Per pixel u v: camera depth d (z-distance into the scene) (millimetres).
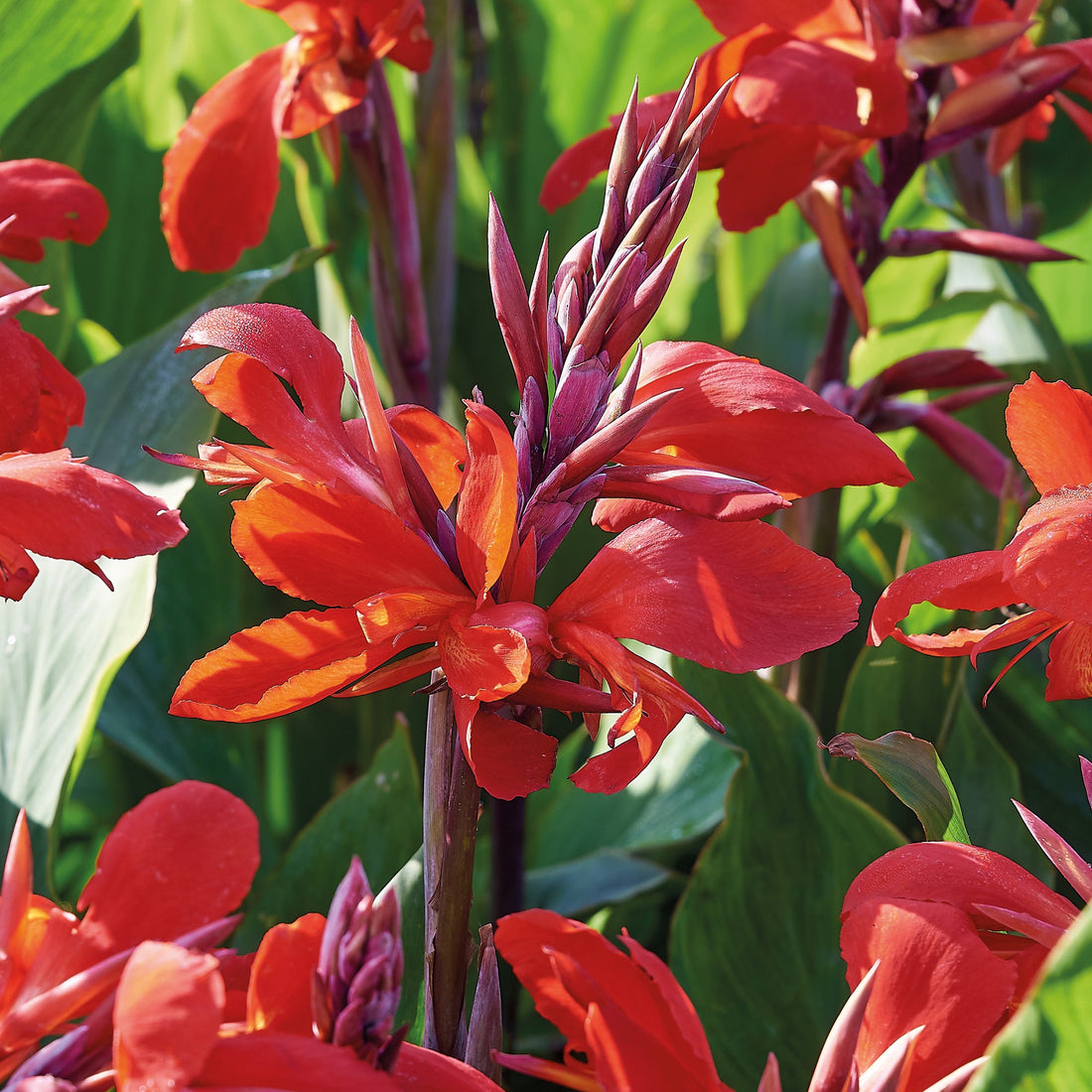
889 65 1182
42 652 1217
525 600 1007
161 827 979
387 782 1224
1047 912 1008
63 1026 976
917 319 1722
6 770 1194
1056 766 1471
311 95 1320
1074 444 1030
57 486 996
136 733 1587
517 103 2238
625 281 1001
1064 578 983
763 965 1174
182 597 1685
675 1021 973
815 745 1182
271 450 1014
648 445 1028
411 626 999
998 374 1357
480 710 1004
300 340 1012
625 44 2145
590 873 1468
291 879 1211
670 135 1011
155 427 1253
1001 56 1355
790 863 1179
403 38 1379
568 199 1225
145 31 2203
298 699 991
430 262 1659
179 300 2072
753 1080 1166
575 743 1717
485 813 1521
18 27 1481
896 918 1001
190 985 939
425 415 1054
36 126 1671
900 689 1275
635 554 1003
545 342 1021
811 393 1029
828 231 1306
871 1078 976
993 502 1612
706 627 993
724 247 2199
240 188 1419
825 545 1379
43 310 1161
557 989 1000
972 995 991
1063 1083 957
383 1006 954
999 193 1882
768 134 1181
